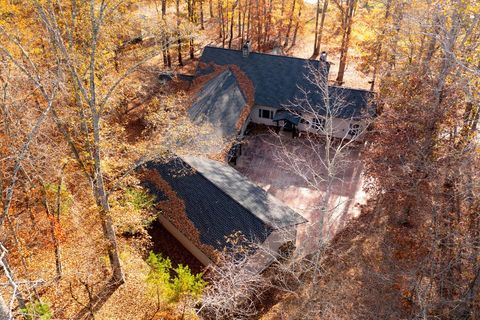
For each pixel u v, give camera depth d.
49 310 17.84
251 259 22.16
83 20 19.84
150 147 20.81
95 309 19.97
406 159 22.88
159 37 20.84
